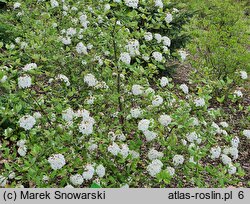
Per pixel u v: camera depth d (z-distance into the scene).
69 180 1.49
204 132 1.62
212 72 2.84
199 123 1.67
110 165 1.50
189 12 2.92
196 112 1.66
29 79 1.52
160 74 2.91
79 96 1.87
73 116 1.54
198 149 1.53
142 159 1.72
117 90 1.78
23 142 1.50
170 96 1.68
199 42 3.04
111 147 1.44
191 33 3.12
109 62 1.82
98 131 1.63
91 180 1.58
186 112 1.53
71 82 1.92
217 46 2.89
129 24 1.73
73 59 1.94
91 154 1.53
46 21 2.24
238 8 3.57
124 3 1.76
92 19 2.03
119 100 1.74
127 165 1.51
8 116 1.49
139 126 1.48
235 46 2.91
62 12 2.25
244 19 3.96
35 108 1.63
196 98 1.63
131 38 1.87
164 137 1.63
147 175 1.63
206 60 2.91
